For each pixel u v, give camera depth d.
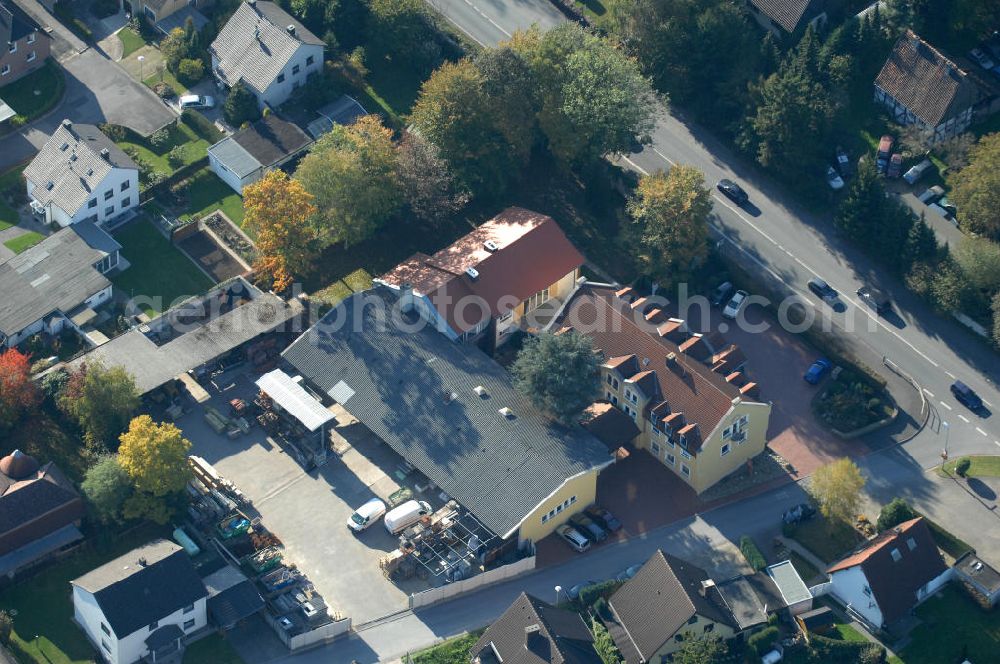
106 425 186.00
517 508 178.38
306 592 174.50
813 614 175.88
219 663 168.12
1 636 167.12
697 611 168.75
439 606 175.25
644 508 188.62
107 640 165.75
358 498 186.12
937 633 177.00
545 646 163.62
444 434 186.25
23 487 174.62
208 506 182.00
